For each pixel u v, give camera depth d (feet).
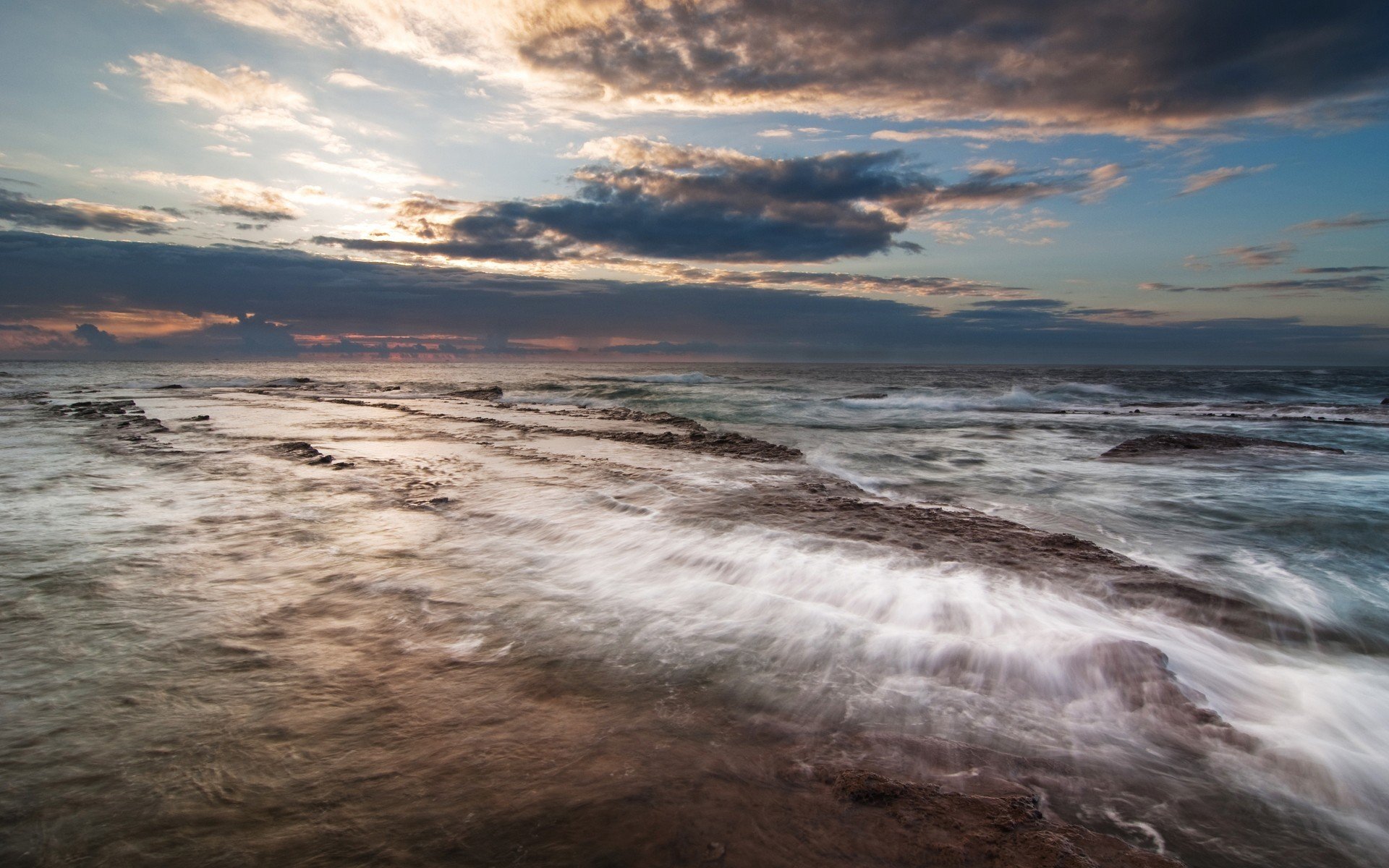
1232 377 205.05
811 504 24.06
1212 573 18.20
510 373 254.27
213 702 9.73
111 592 14.32
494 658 11.62
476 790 7.75
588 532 20.08
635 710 9.96
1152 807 8.18
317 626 12.83
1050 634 12.90
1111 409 84.69
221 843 6.73
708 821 7.31
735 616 13.88
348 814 7.25
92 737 8.68
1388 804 8.43
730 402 89.10
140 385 121.80
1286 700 11.37
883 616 14.12
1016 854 6.98
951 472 35.45
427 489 26.12
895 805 7.80
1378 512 24.79
